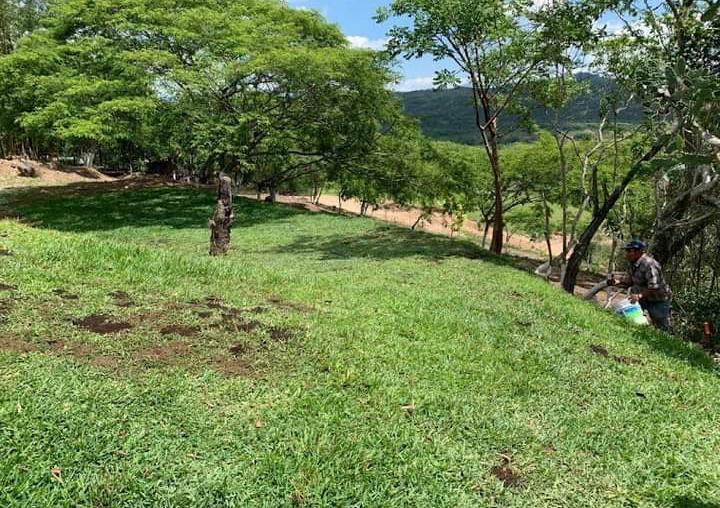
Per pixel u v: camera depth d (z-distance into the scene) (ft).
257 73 57.11
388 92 66.03
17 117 59.82
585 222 75.77
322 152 70.79
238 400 11.05
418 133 72.18
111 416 9.70
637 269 26.81
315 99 61.93
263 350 13.79
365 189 75.25
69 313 14.35
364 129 65.36
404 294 22.90
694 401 15.17
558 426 12.26
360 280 26.14
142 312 15.25
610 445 11.76
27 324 13.20
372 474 9.36
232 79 56.08
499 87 41.52
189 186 82.74
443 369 14.52
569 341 19.38
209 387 11.36
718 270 49.73
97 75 57.93
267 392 11.55
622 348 19.84
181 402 10.58
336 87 60.70
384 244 42.47
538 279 32.91
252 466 9.02
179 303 16.58
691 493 10.19
